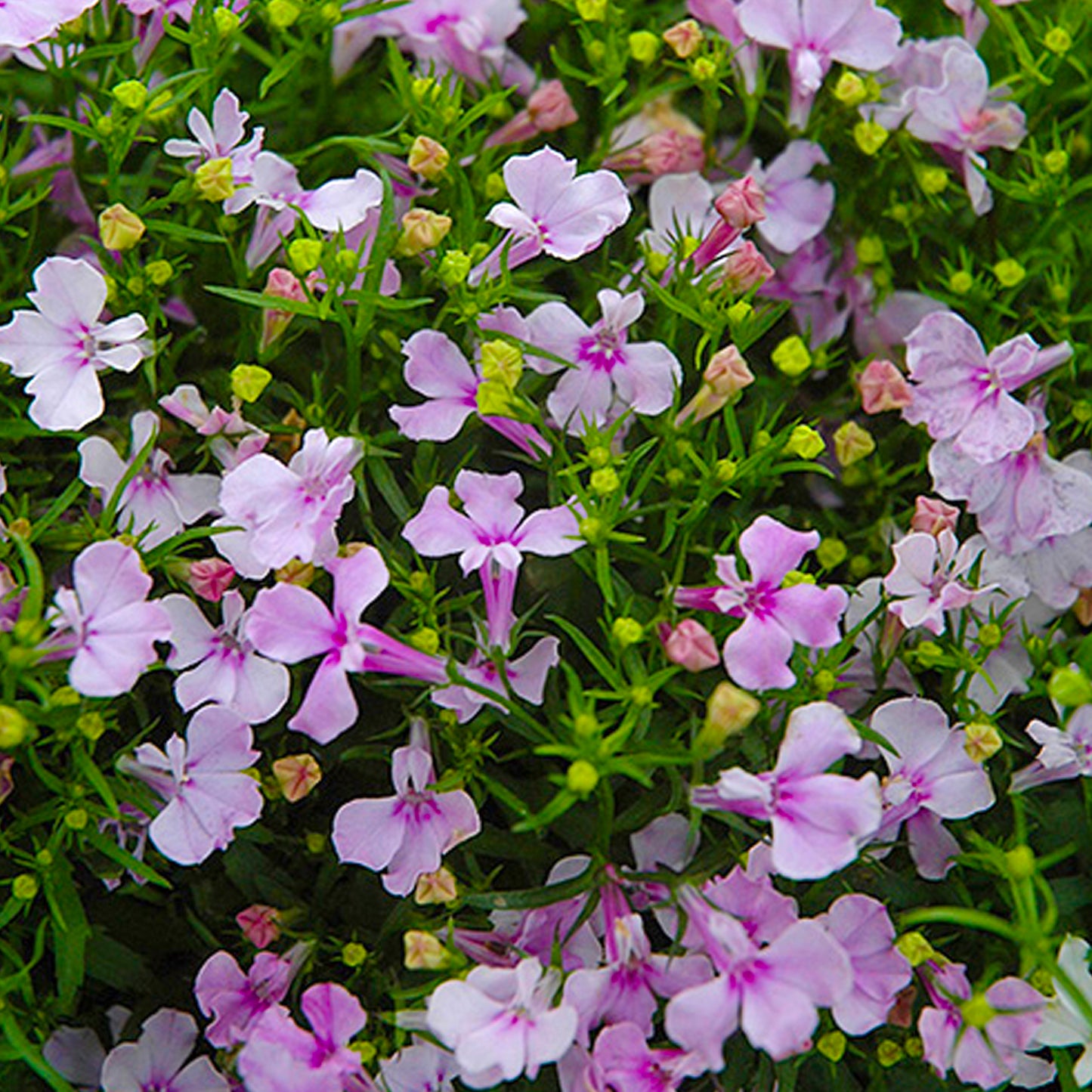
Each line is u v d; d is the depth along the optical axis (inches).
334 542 17.5
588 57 19.2
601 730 17.0
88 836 17.3
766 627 17.2
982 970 18.0
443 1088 17.5
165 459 17.9
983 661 18.0
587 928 17.5
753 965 16.8
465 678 17.2
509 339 17.7
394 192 18.5
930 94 18.6
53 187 18.9
